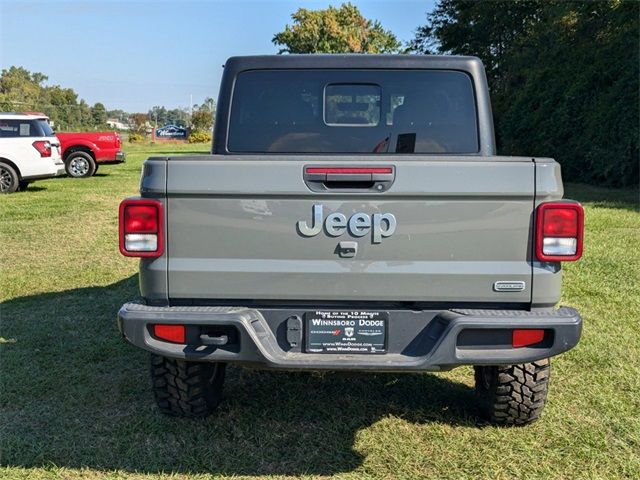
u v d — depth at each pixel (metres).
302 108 3.98
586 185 16.91
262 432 3.63
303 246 2.99
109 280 7.05
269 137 4.00
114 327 5.45
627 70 15.60
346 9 57.16
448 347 2.91
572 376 4.38
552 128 18.30
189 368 3.55
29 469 3.25
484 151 3.94
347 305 3.06
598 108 16.20
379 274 2.98
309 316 3.06
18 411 3.88
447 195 2.93
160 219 2.99
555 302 3.01
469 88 3.92
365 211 2.96
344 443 3.51
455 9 30.27
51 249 8.73
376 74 3.94
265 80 3.98
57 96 95.94
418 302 3.05
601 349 4.85
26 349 4.91
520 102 20.11
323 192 2.95
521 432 3.61
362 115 3.97
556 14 19.44
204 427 3.67
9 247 8.82
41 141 15.40
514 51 24.48
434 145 3.95
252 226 2.98
